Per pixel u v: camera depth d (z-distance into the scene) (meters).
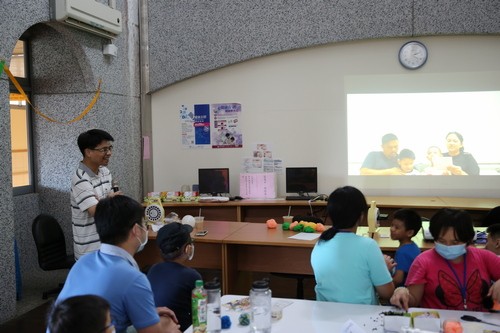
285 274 3.83
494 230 2.75
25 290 4.38
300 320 1.97
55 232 3.98
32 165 4.94
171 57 5.69
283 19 5.39
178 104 5.86
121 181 5.23
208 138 5.80
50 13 4.08
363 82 5.41
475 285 2.07
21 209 4.75
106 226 1.72
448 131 5.29
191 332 1.89
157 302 2.22
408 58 5.28
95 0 4.53
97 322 1.17
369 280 2.10
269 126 5.65
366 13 5.20
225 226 4.05
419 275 2.11
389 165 5.42
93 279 1.62
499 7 4.96
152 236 3.70
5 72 3.52
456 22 5.03
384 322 1.80
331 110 5.50
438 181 5.34
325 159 5.55
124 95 5.31
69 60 4.75
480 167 5.25
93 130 3.22
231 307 2.15
